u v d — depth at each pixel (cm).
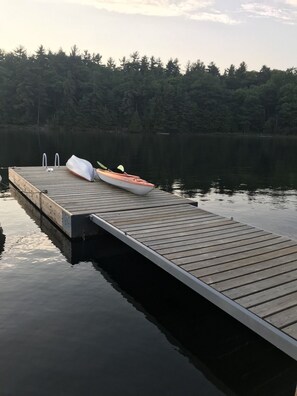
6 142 3050
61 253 665
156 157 2344
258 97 5809
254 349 412
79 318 452
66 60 5834
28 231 781
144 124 5409
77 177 1152
